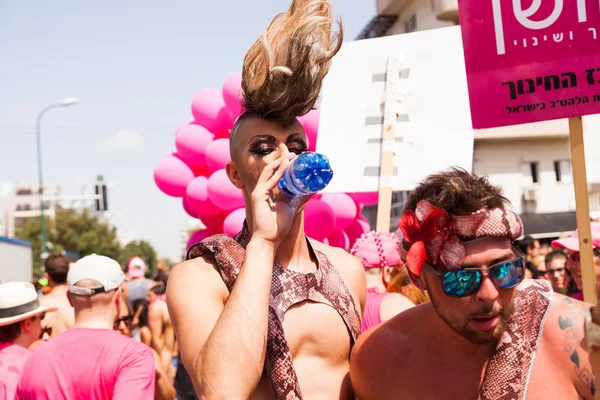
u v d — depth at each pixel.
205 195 5.05
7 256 18.62
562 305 1.85
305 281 1.99
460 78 3.63
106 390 3.26
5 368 3.59
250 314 1.74
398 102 3.70
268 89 1.91
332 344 2.00
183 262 2.05
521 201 19.42
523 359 1.80
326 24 1.97
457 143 3.56
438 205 1.79
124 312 5.34
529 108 2.94
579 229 2.77
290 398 1.85
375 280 3.38
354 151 3.77
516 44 2.96
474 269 1.76
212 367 1.70
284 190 1.89
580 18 2.87
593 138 18.36
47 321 5.12
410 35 3.77
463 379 1.90
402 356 1.97
